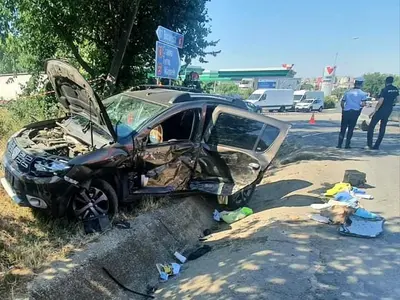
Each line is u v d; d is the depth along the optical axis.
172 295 3.74
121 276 3.95
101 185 4.55
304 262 3.84
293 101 42.34
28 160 4.25
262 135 5.96
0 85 20.45
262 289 3.34
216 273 3.90
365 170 7.85
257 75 58.84
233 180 5.94
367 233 4.55
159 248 4.68
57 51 10.68
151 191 5.22
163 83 9.44
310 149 10.13
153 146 5.04
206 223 5.79
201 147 5.66
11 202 4.75
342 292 3.31
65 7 8.87
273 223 4.98
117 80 11.69
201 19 12.12
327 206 5.52
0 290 3.07
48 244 3.95
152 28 11.27
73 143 4.92
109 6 10.38
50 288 3.25
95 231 4.34
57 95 5.65
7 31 9.07
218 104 5.90
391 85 10.16
